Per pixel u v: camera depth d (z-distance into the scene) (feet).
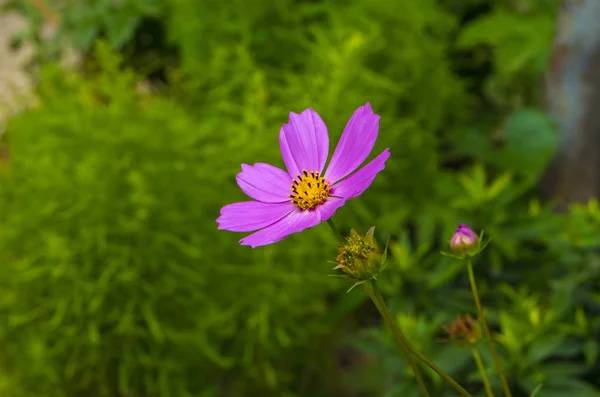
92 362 2.94
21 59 5.03
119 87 3.28
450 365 2.25
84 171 2.92
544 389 2.21
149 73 4.47
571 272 2.53
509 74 3.91
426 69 3.63
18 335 3.09
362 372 3.09
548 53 3.64
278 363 3.21
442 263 2.62
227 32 3.74
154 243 2.94
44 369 2.95
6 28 5.40
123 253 2.90
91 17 4.23
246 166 1.67
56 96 3.45
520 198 3.59
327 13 3.84
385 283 2.56
